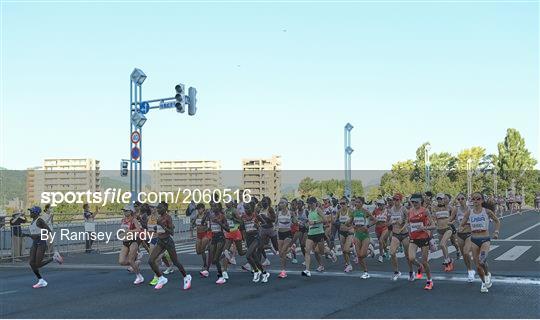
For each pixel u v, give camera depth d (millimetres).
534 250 19875
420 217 12031
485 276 11383
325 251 17266
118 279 14195
